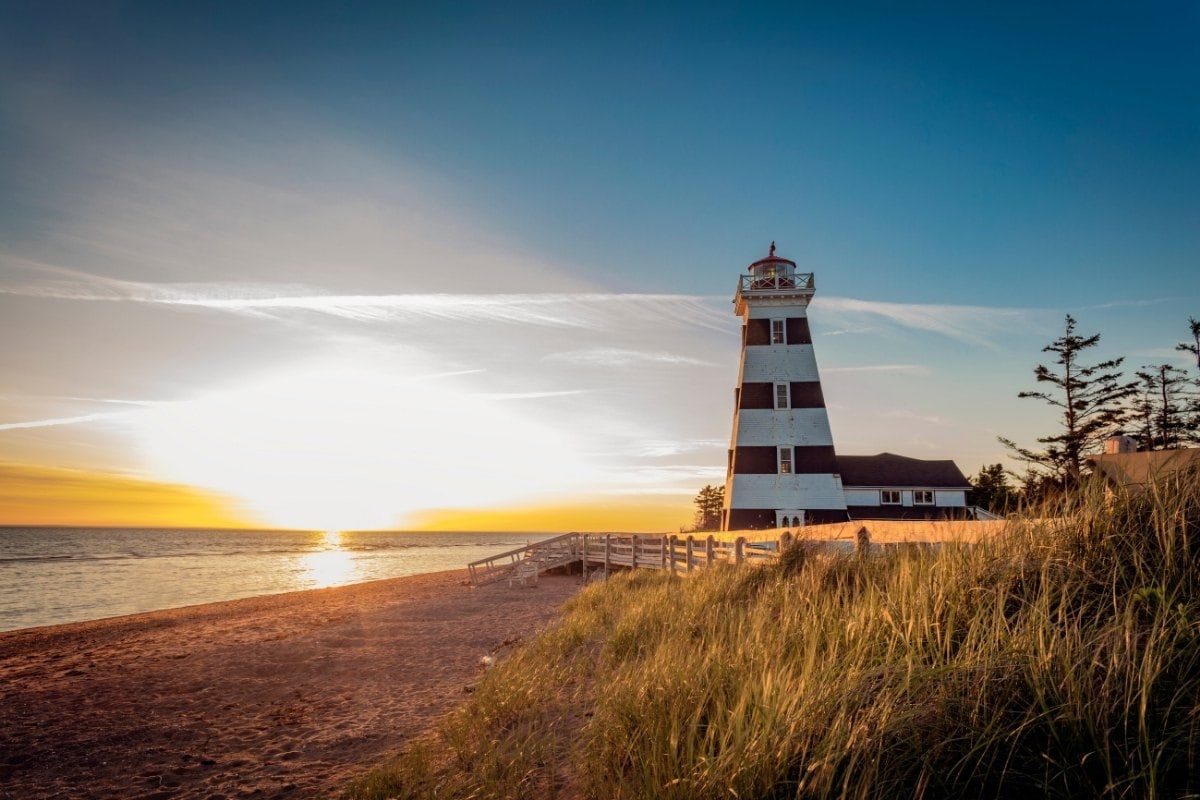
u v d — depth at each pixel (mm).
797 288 37469
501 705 6512
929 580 4934
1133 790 2793
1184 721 2930
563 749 5242
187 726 8172
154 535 162125
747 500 35719
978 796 3025
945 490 41688
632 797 3664
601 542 30703
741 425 36781
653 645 7332
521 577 28719
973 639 3904
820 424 36312
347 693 9609
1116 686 3219
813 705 3613
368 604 22484
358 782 5355
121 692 10203
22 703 9594
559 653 8945
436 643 13742
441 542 156375
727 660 5004
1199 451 4941
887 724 3275
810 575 7039
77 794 6098
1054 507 5184
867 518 41188
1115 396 38656
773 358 37469
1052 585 4320
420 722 7715
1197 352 37438
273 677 10977
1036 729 3209
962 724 3293
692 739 3766
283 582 37719
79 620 22656
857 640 4547
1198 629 3428
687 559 17891
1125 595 4043
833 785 3139
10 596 29422
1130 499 4730
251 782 6133
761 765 3295
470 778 4984
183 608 23328
